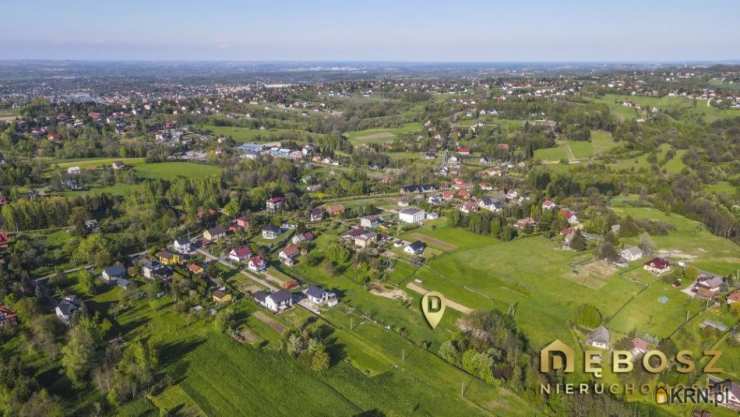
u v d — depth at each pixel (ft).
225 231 488.85
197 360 284.61
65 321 315.78
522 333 309.63
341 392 259.60
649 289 363.35
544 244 463.42
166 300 351.05
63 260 414.41
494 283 379.76
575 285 372.99
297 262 427.74
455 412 244.01
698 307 333.83
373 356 290.35
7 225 463.83
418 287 377.50
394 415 240.94
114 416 239.91
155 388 258.37
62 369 272.72
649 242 443.73
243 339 306.14
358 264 404.77
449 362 284.20
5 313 314.96
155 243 456.45
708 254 434.30
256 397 254.88
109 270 382.63
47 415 233.96
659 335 302.25
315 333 311.47
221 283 379.55
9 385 250.78
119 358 276.82
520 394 254.06
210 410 244.63
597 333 299.38
